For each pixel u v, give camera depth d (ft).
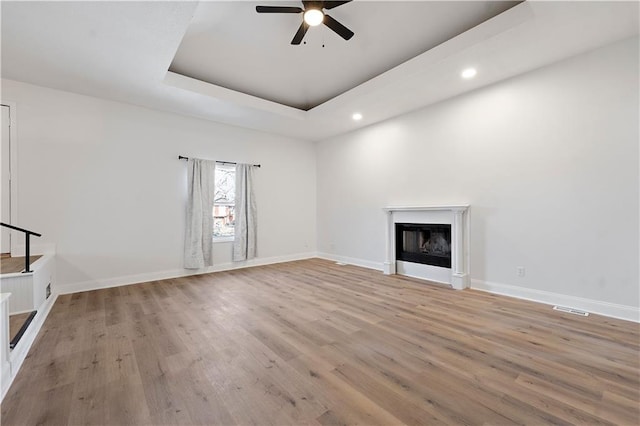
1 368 5.74
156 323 9.36
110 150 14.11
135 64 10.76
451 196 14.05
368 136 18.45
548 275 11.02
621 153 9.43
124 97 13.78
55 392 5.75
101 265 13.84
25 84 12.21
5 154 11.86
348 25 10.04
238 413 5.15
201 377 6.27
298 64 12.68
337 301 11.58
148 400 5.51
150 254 15.24
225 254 18.08
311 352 7.37
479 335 8.28
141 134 14.99
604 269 9.76
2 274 9.01
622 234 9.43
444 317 9.71
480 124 12.93
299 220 21.72
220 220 18.24
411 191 15.93
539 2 7.66
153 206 15.35
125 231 14.51
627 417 4.95
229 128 18.20
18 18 8.10
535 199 11.30
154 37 9.11
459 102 13.69
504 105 12.13
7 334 6.02
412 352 7.32
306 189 22.16
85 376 6.31
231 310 10.58
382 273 16.81
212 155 17.43
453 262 13.56
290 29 10.25
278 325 9.15
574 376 6.19
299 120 17.28
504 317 9.65
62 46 9.55
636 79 9.14
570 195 10.45
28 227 12.23
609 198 9.66
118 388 5.89
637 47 9.12
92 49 9.75
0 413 5.14
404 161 16.28
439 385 5.92
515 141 11.82
